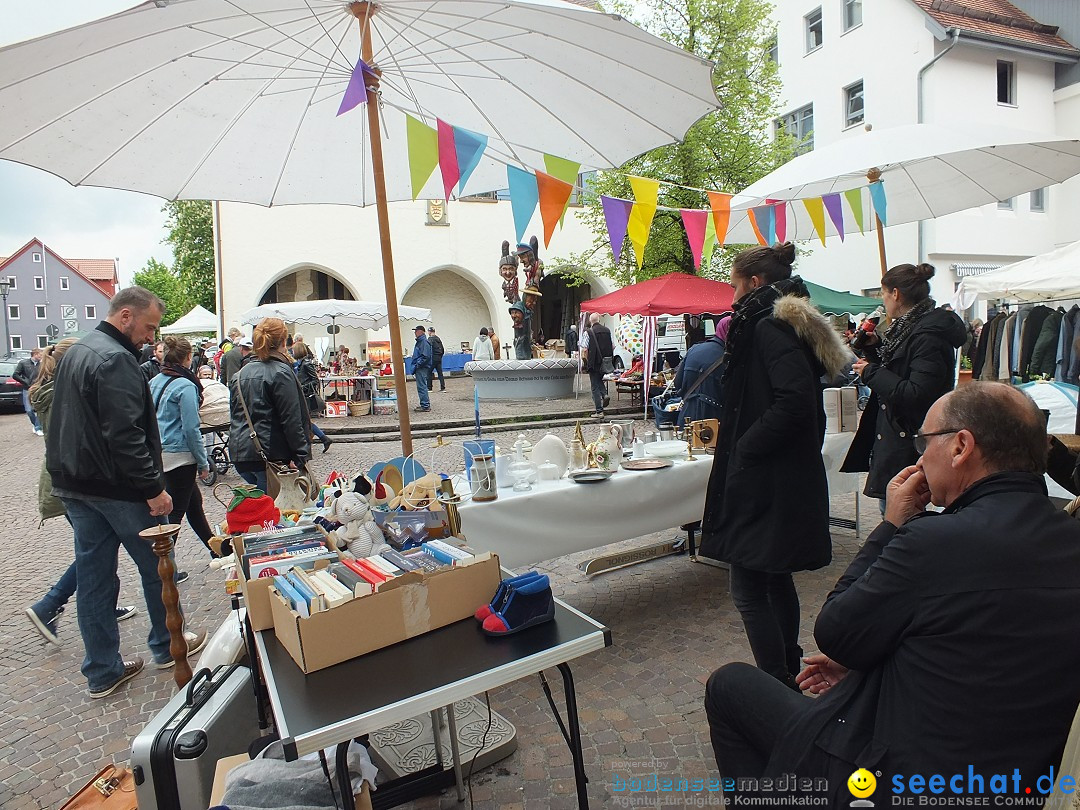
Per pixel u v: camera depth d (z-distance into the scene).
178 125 2.50
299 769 1.71
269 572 1.92
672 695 2.87
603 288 22.91
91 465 2.91
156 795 1.87
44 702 3.10
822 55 17.84
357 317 15.02
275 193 3.03
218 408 7.81
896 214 5.07
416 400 15.22
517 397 14.71
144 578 3.21
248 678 2.22
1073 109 16.50
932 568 1.22
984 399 1.37
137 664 3.32
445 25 2.26
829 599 1.56
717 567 4.40
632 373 13.30
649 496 3.53
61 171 2.45
